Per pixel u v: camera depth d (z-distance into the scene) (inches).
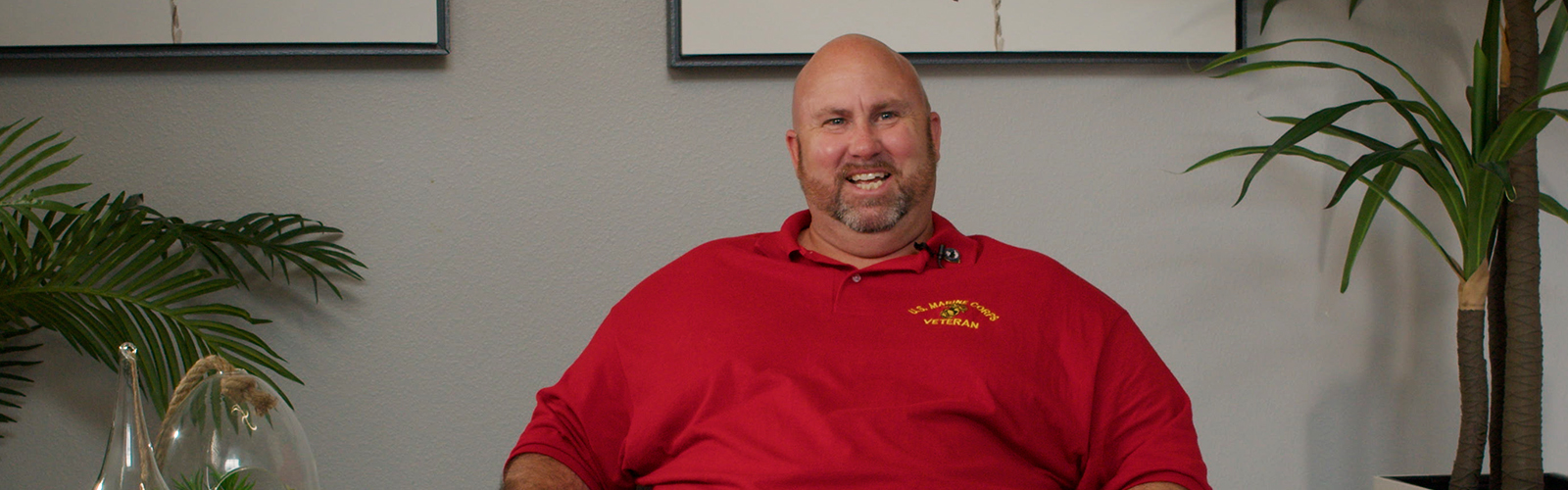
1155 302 73.4
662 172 70.4
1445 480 66.3
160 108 67.8
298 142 68.6
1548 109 53.8
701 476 49.5
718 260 55.8
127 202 63.2
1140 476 47.4
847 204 53.8
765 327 51.4
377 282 69.3
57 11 65.8
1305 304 74.3
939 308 51.2
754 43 69.4
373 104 68.9
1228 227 73.6
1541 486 59.4
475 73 69.4
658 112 70.3
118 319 59.9
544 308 70.2
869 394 49.2
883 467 47.3
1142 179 73.0
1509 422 59.9
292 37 67.0
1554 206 60.8
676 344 52.5
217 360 43.7
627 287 70.4
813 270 53.6
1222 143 73.4
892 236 55.0
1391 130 74.2
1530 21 60.7
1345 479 74.8
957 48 70.4
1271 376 74.2
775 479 47.6
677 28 69.1
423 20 67.6
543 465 50.2
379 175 69.0
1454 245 75.0
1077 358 50.9
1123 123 72.8
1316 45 73.7
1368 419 74.8
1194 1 72.0
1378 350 74.8
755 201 70.8
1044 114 72.2
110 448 38.8
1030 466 50.4
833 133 53.5
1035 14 70.7
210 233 63.3
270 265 68.6
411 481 69.9
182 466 40.3
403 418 69.7
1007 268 53.4
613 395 54.0
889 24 70.0
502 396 70.2
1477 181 57.6
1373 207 65.2
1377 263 74.6
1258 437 74.2
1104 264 72.9
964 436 48.6
